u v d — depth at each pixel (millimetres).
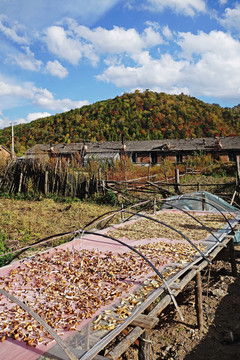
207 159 29719
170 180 20781
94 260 4977
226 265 7770
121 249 5551
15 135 79938
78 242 6066
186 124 106625
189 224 7449
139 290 3766
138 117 107750
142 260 4848
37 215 11281
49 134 83375
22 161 17547
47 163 16906
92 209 12430
